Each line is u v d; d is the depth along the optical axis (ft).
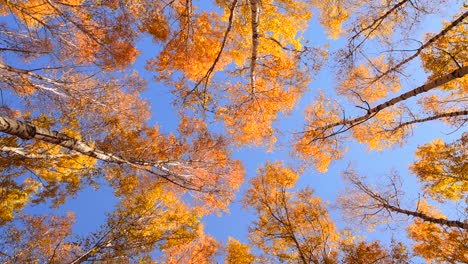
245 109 33.19
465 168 26.94
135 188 30.96
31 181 28.60
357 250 27.14
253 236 31.99
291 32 32.89
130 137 30.48
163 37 27.50
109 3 20.98
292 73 30.68
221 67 33.63
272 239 31.55
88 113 26.53
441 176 29.14
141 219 29.53
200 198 33.96
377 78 28.99
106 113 28.07
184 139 33.99
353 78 30.22
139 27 25.31
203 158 34.32
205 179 34.12
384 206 30.07
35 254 25.43
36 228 27.81
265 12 31.42
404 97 24.16
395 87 31.91
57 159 26.53
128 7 22.52
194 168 33.73
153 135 33.12
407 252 26.35
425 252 29.30
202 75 32.73
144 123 32.63
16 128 14.33
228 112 32.76
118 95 28.45
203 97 30.68
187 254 33.78
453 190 29.48
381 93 32.48
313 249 29.45
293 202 32.76
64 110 24.48
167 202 33.12
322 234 30.12
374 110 26.40
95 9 20.57
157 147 32.71
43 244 27.09
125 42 23.72
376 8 26.53
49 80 22.02
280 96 32.53
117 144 28.94
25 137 15.07
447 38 25.82
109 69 25.23
